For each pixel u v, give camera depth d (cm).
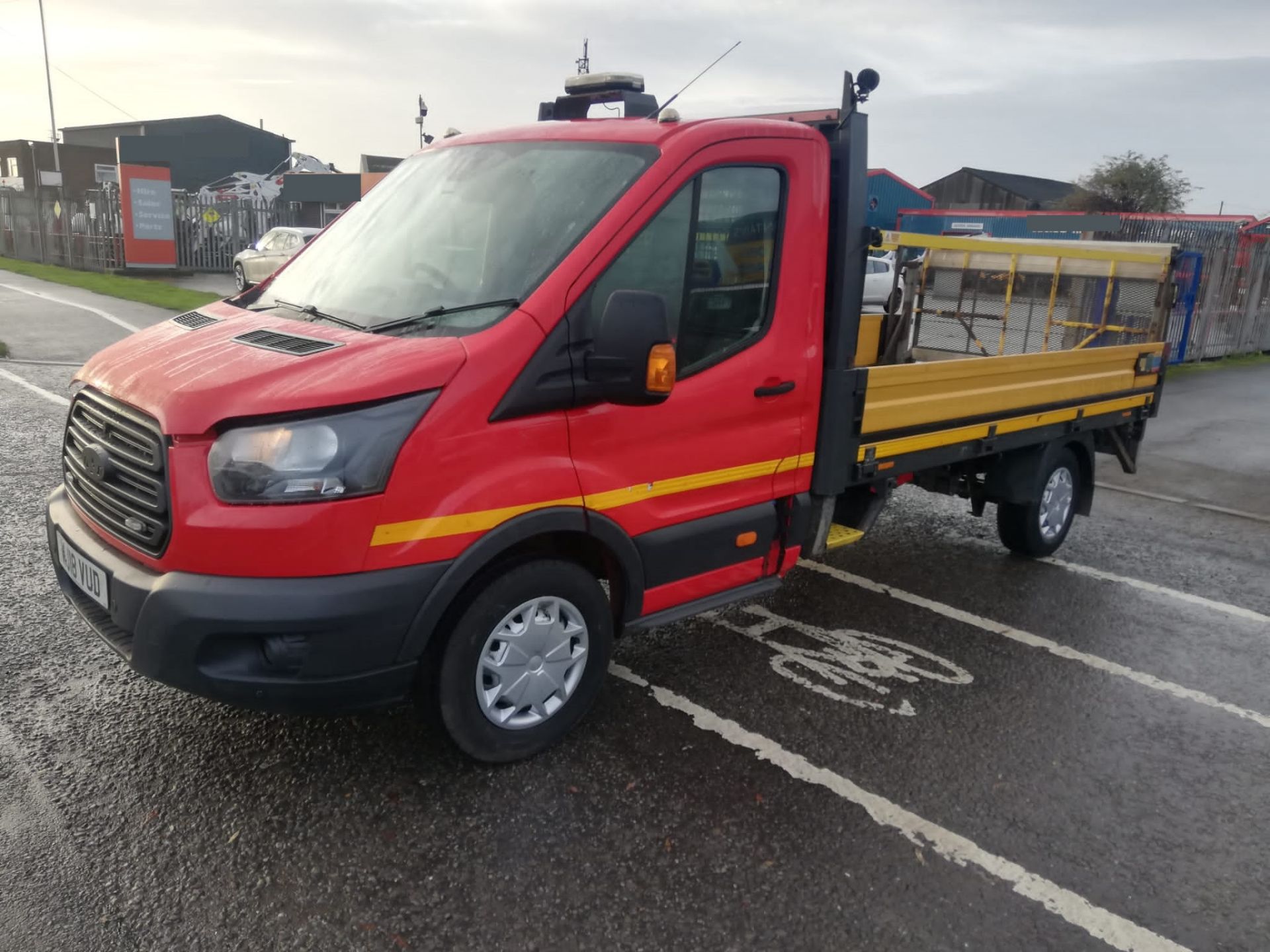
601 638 379
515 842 323
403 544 307
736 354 396
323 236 437
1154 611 574
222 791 340
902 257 678
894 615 545
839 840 335
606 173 368
